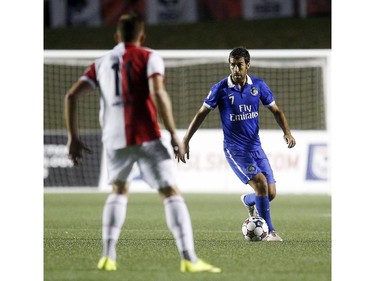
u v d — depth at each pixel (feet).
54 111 308.81
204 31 357.82
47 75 311.88
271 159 216.13
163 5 335.47
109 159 78.48
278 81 319.88
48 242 109.91
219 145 219.20
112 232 80.38
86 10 335.67
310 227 134.92
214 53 225.56
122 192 80.23
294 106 313.53
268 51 223.30
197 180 218.18
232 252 97.96
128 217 153.17
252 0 332.60
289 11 333.42
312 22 358.84
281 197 202.69
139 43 79.30
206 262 88.12
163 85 75.92
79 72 316.81
